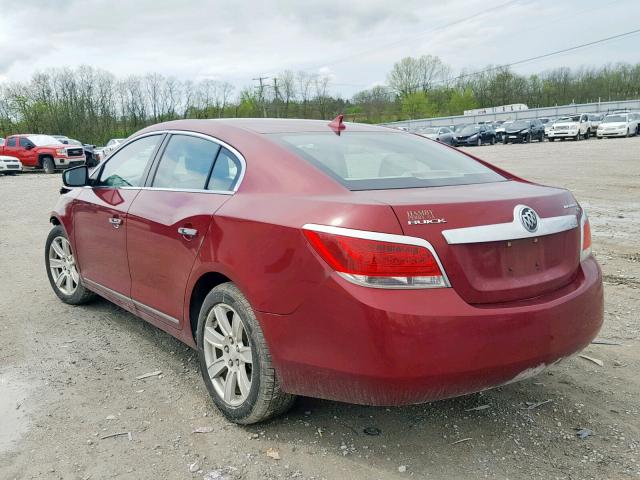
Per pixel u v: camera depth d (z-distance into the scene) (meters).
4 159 24.88
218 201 3.20
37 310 5.06
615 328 4.46
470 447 2.92
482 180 3.29
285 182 2.98
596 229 8.20
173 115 73.12
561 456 2.84
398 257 2.44
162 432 3.07
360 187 2.88
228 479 2.67
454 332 2.44
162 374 3.77
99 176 4.61
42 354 4.10
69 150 26.39
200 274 3.21
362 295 2.45
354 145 3.49
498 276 2.62
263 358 2.84
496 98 94.62
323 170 2.99
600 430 3.07
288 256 2.69
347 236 2.50
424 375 2.43
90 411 3.29
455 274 2.51
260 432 3.06
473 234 2.55
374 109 90.69
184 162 3.70
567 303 2.75
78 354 4.10
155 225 3.59
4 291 5.68
